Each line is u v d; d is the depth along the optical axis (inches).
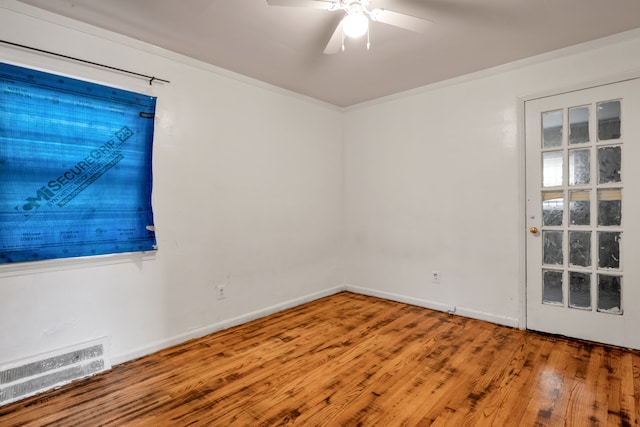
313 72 127.0
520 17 90.1
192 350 105.5
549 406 74.7
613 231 103.7
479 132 128.3
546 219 115.7
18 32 81.5
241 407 75.8
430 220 142.6
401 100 150.3
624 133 101.5
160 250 106.5
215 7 84.6
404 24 77.4
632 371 88.8
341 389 82.7
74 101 89.8
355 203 169.2
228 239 124.7
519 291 120.3
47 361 84.3
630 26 96.0
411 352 102.3
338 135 171.2
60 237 87.9
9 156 80.8
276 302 141.7
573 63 108.5
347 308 145.6
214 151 120.2
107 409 75.5
